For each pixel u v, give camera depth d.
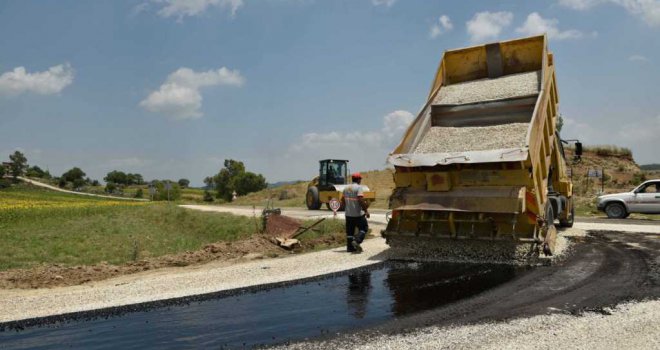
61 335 5.41
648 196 19.66
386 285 7.61
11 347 5.04
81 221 20.44
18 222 20.17
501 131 10.15
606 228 14.49
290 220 14.68
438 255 9.73
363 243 12.34
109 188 103.25
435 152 10.07
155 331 5.50
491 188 9.05
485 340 4.88
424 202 9.41
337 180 27.47
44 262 11.62
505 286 7.27
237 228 16.72
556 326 5.26
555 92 11.45
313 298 6.88
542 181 9.64
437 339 4.94
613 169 37.69
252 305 6.56
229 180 70.69
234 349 4.89
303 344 4.96
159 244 15.07
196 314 6.17
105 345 5.07
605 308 5.92
